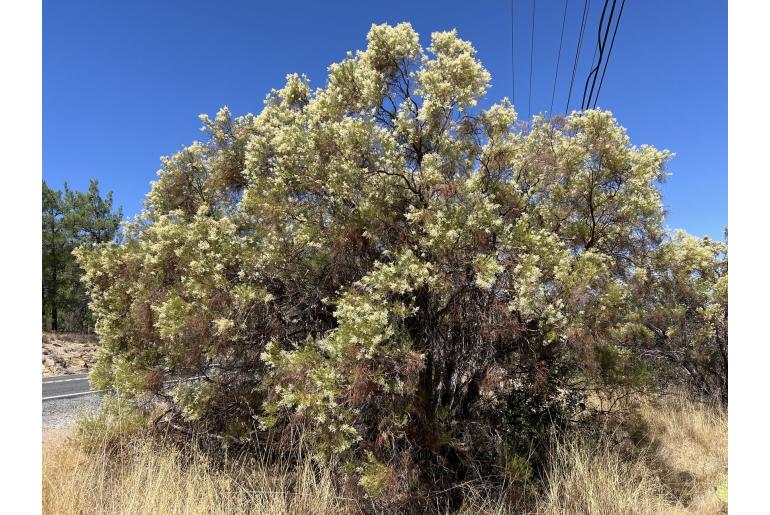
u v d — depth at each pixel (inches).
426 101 154.6
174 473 154.8
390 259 159.9
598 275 159.8
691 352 274.5
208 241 174.1
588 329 153.9
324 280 174.4
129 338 203.2
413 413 143.5
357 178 157.6
